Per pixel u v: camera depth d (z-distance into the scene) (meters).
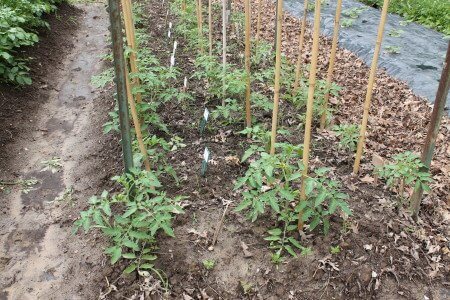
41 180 4.02
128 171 3.13
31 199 3.78
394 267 3.01
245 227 3.27
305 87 5.05
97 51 7.00
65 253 3.22
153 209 2.88
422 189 3.29
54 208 3.68
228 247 3.12
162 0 9.47
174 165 3.96
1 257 3.20
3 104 4.95
